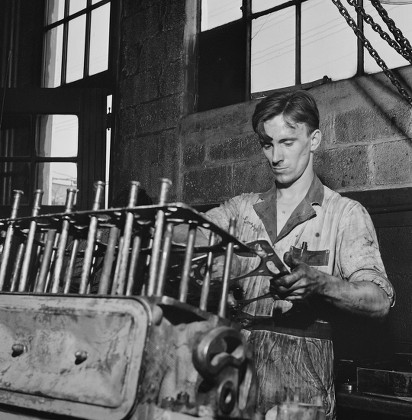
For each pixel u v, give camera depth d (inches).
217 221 70.0
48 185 153.6
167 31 134.2
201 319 38.4
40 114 151.6
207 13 132.0
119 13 150.7
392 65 101.2
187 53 130.6
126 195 105.2
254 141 114.3
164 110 131.5
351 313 54.8
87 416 35.7
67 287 47.7
